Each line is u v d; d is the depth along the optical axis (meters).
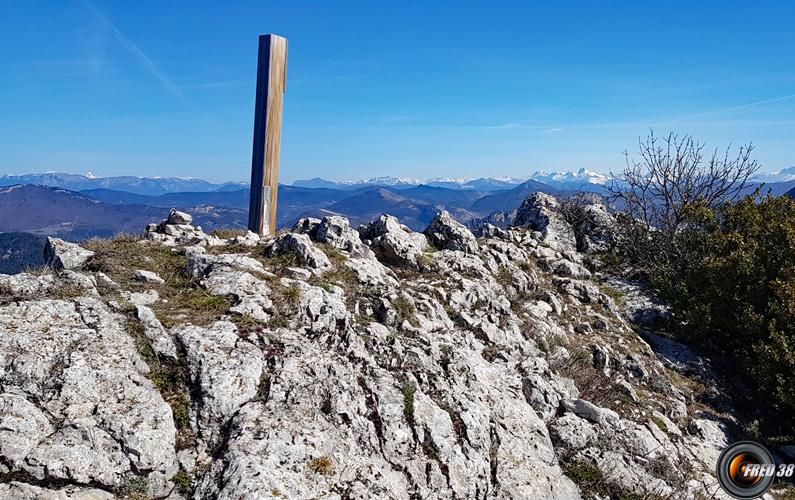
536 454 7.56
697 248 16.84
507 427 7.73
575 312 13.99
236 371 6.33
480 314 10.97
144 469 5.25
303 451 5.68
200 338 6.70
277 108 11.82
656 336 14.23
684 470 8.70
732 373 13.33
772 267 12.85
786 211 15.04
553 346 11.43
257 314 7.54
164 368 6.33
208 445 5.74
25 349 5.74
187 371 6.33
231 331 6.98
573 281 15.43
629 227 19.03
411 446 6.61
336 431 6.19
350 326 7.97
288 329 7.46
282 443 5.62
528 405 8.48
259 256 9.94
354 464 5.93
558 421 8.47
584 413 8.84
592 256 18.86
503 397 8.27
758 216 15.45
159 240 10.30
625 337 13.58
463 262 13.12
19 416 5.11
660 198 18.73
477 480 6.66
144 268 8.70
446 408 7.30
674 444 9.48
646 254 18.11
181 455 5.57
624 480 7.79
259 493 4.98
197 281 8.39
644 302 15.95
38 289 7.07
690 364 13.17
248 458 5.33
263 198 11.97
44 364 5.66
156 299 7.65
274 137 11.88
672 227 17.91
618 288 16.73
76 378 5.62
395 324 8.91
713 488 8.52
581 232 20.08
